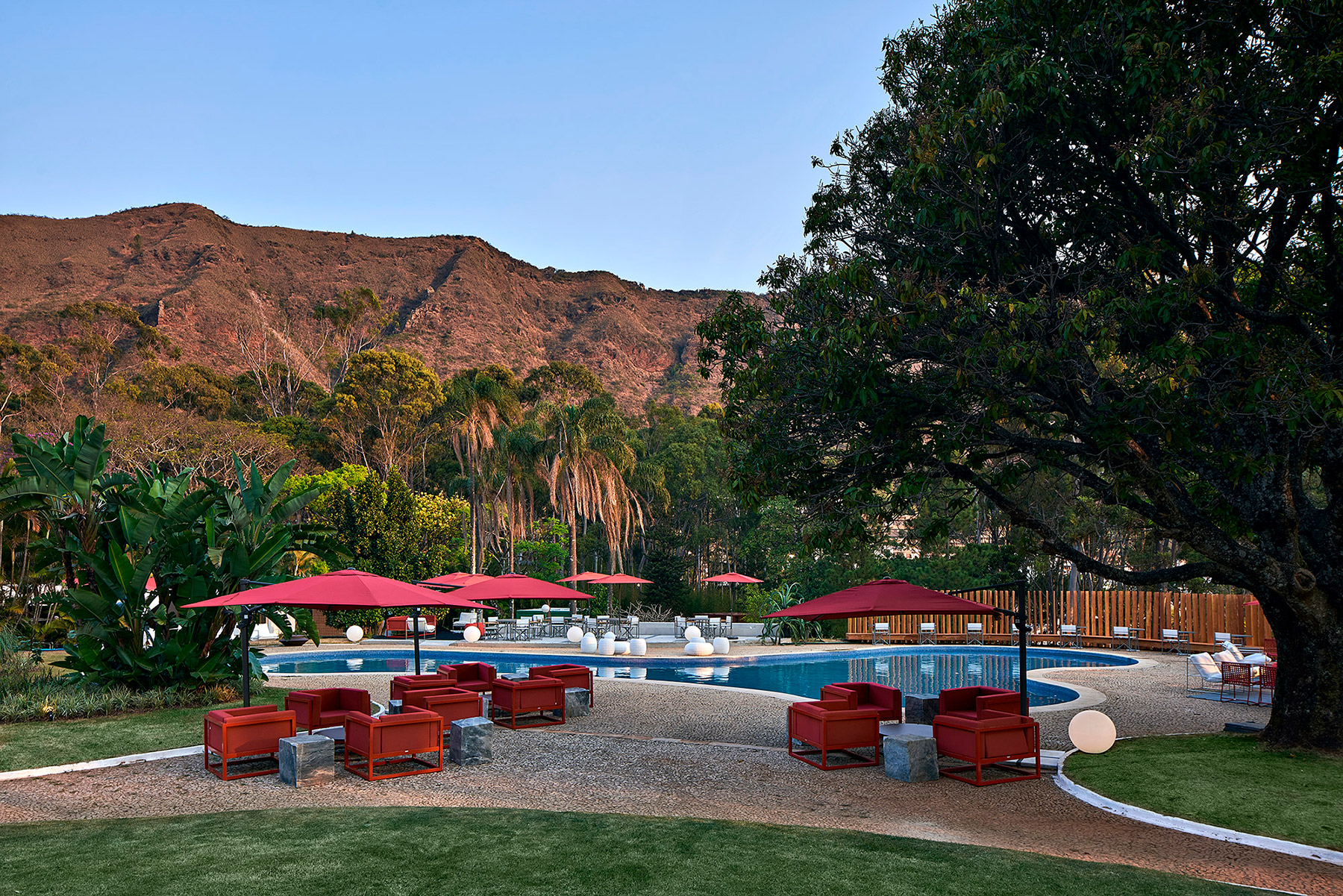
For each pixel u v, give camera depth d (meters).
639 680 20.81
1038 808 9.74
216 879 6.45
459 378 56.88
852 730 11.84
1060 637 31.52
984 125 11.00
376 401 75.06
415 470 77.62
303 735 10.85
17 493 14.99
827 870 6.98
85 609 15.10
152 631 17.42
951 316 11.24
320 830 7.93
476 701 14.04
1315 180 10.05
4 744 12.12
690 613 42.94
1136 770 10.76
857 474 12.88
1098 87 10.70
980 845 8.19
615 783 10.65
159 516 15.24
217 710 11.13
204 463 53.44
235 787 10.18
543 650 29.23
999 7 10.79
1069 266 12.04
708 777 11.12
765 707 17.23
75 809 9.17
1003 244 11.80
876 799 10.07
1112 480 11.89
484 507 55.81
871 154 13.23
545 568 50.16
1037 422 12.68
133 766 11.20
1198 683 20.53
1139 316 10.14
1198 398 10.91
